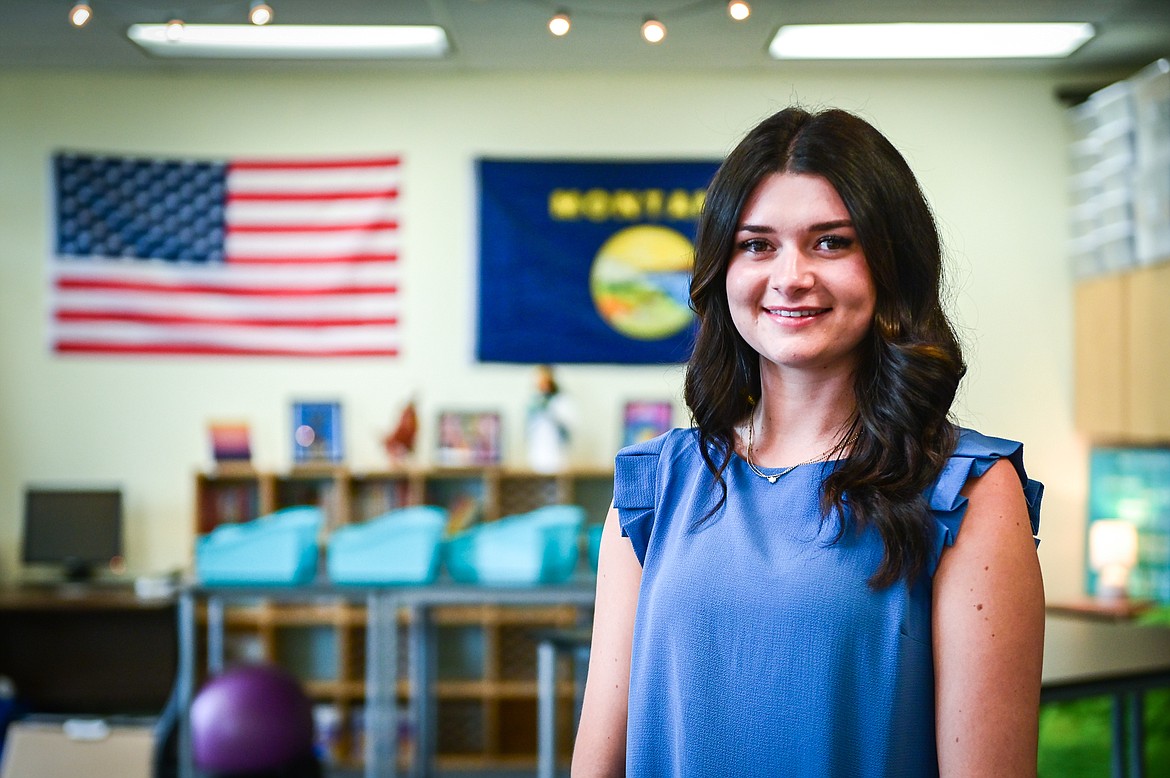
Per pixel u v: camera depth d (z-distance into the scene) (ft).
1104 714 11.42
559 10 14.26
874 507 3.71
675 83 19.49
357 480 19.27
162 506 19.54
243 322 19.63
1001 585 3.63
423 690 17.76
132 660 18.12
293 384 19.62
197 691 16.43
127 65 18.80
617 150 19.56
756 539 3.93
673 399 19.40
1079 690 8.56
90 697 18.03
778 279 3.89
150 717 17.46
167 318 19.60
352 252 19.66
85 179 19.54
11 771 16.15
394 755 15.79
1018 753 3.59
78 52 17.80
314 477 19.39
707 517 4.09
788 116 4.01
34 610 18.02
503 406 19.57
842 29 15.28
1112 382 17.98
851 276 3.85
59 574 19.57
